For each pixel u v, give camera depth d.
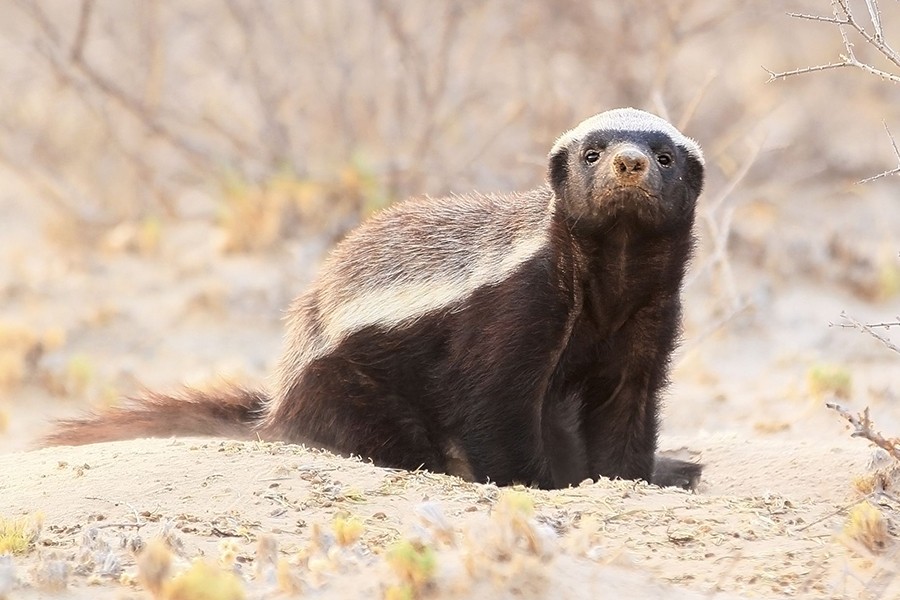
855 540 6.75
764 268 17.62
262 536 6.54
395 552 5.79
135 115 19.52
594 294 9.23
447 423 9.59
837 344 15.30
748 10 23.59
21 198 21.72
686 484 9.74
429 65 20.69
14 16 22.20
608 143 8.96
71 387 14.54
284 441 10.02
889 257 17.80
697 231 10.48
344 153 19.80
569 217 9.06
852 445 10.16
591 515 7.16
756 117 21.58
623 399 9.70
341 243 10.62
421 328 9.55
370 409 9.80
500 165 19.80
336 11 21.23
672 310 9.48
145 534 6.96
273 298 16.95
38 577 6.14
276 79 20.67
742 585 6.23
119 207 20.20
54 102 21.52
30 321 16.41
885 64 24.48
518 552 5.95
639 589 5.96
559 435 9.87
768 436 11.65
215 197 19.83
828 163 21.81
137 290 17.58
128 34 21.73
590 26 20.27
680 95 20.72
